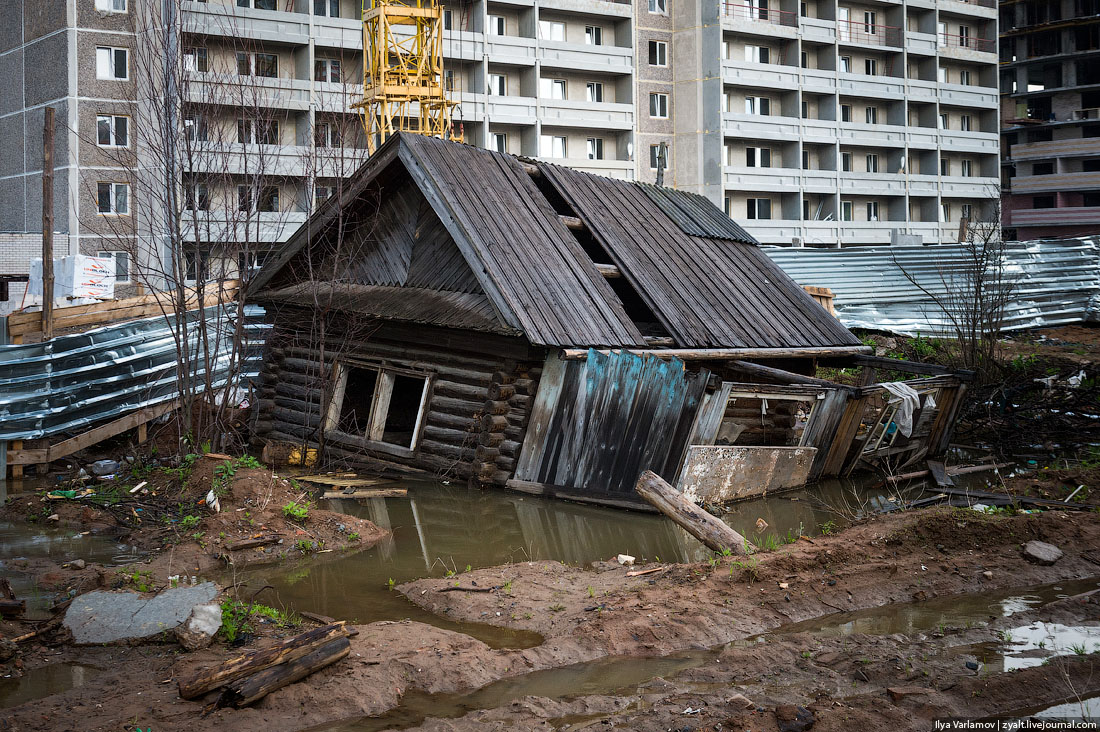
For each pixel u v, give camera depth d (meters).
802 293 18.28
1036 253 31.11
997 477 13.63
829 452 13.77
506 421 13.38
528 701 6.05
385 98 32.84
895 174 55.94
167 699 6.00
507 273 13.23
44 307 14.70
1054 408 17.62
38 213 36.06
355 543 10.23
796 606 7.80
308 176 16.19
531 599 8.09
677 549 10.04
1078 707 6.00
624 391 12.15
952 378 15.12
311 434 15.53
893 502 12.33
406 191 15.34
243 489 10.96
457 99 44.31
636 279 15.14
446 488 13.33
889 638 7.09
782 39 52.78
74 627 7.17
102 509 11.10
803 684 6.34
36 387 14.00
